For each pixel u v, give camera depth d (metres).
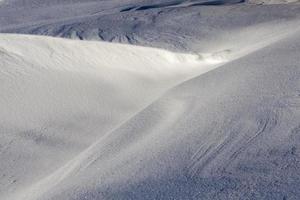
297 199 6.04
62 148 12.69
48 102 15.34
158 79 18.41
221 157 8.07
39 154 12.31
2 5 46.59
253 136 8.76
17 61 17.86
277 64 12.87
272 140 8.36
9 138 13.07
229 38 24.64
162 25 29.91
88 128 13.97
